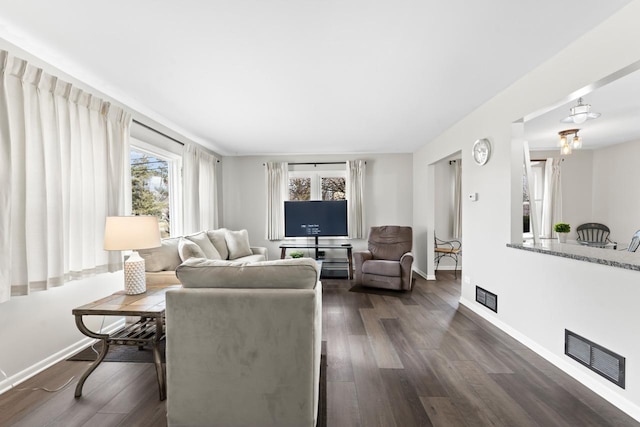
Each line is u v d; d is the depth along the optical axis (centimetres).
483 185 331
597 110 351
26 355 213
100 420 169
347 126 411
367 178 600
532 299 257
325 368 227
